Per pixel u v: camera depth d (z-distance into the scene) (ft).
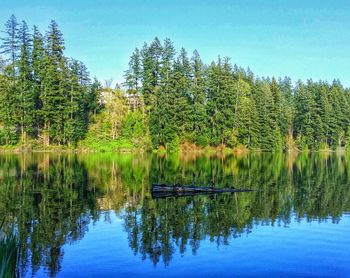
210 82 287.07
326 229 64.13
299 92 341.00
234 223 68.39
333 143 340.39
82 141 259.19
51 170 145.07
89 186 109.40
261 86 336.49
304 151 322.55
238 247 54.95
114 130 267.80
